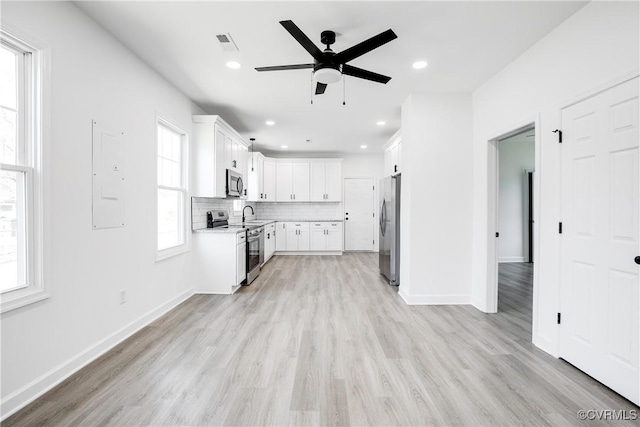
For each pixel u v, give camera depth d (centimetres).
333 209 757
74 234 199
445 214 348
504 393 177
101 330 224
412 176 347
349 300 360
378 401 169
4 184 162
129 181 257
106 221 229
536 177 241
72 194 197
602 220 186
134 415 156
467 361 215
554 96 223
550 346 226
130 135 258
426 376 195
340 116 440
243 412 159
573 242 207
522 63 259
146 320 281
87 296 210
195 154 383
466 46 247
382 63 277
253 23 217
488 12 204
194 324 282
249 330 269
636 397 165
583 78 197
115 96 238
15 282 166
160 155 328
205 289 387
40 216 173
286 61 274
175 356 220
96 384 184
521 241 611
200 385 183
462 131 347
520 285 435
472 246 348
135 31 228
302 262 614
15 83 168
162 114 307
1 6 153
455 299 349
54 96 183
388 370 202
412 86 329
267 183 711
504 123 285
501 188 607
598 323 188
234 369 202
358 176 764
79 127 203
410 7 199
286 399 171
